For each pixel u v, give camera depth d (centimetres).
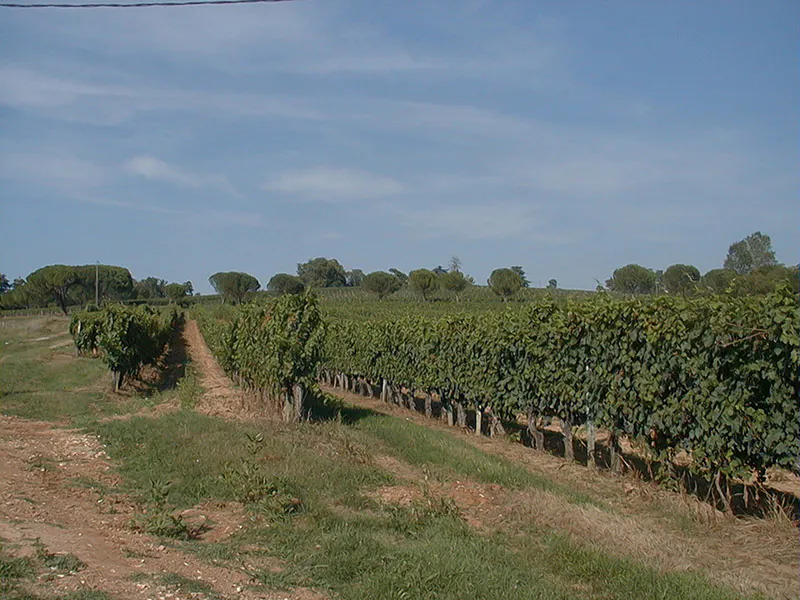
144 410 1833
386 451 1307
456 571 639
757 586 659
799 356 768
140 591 582
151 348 2895
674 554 742
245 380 2162
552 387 1295
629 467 1172
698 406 925
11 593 545
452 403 1822
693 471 968
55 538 721
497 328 1502
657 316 1013
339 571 650
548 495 941
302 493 916
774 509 870
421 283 8056
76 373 2733
